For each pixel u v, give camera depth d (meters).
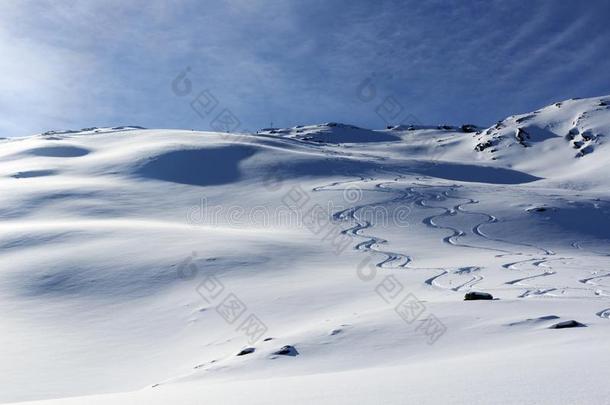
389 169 102.44
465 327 16.70
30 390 18.45
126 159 98.38
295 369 15.06
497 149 155.62
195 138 121.12
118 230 48.62
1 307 30.39
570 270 37.66
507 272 36.88
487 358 10.02
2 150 114.12
